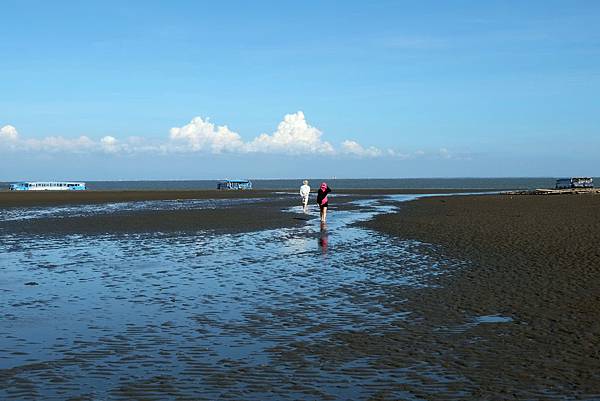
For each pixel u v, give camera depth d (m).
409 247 22.12
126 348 9.15
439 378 7.68
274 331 10.21
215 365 8.28
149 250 21.67
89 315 11.43
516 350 8.92
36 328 10.41
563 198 67.62
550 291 13.39
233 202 68.31
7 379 7.68
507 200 64.00
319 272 16.61
